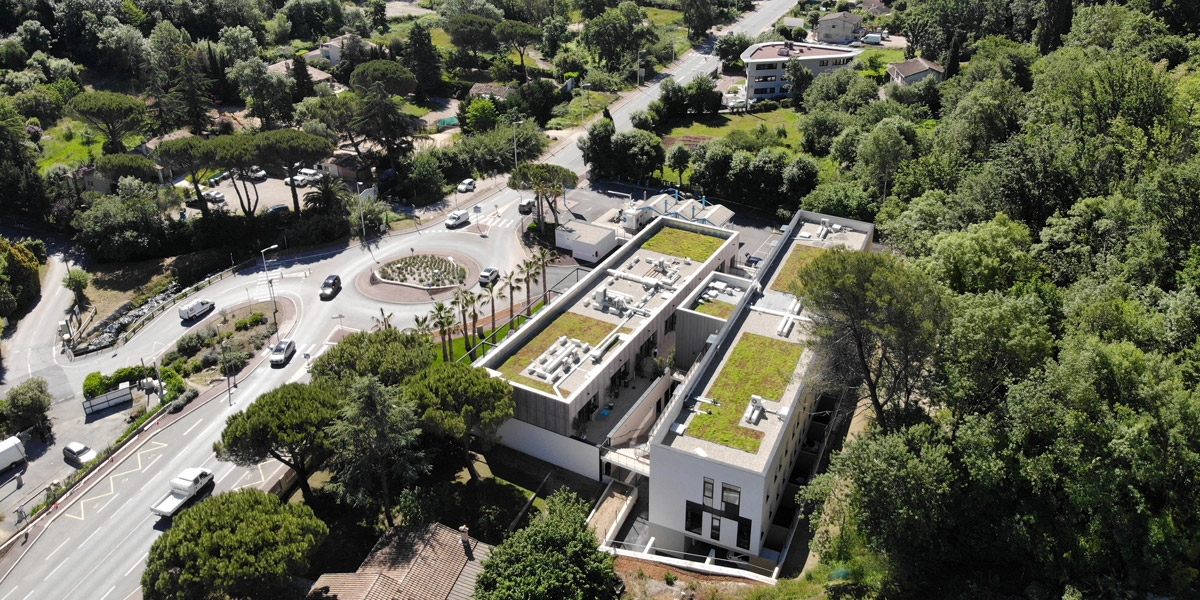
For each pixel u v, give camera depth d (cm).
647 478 8312
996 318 6228
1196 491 5478
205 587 5912
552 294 11781
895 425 6581
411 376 7956
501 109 18638
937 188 11438
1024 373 6247
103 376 9969
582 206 14775
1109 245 8481
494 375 8131
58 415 9619
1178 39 14712
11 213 14250
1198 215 8012
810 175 13775
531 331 9069
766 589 6366
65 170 14838
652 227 11488
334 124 16262
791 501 7825
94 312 12038
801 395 7488
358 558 7250
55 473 8694
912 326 6122
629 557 6875
